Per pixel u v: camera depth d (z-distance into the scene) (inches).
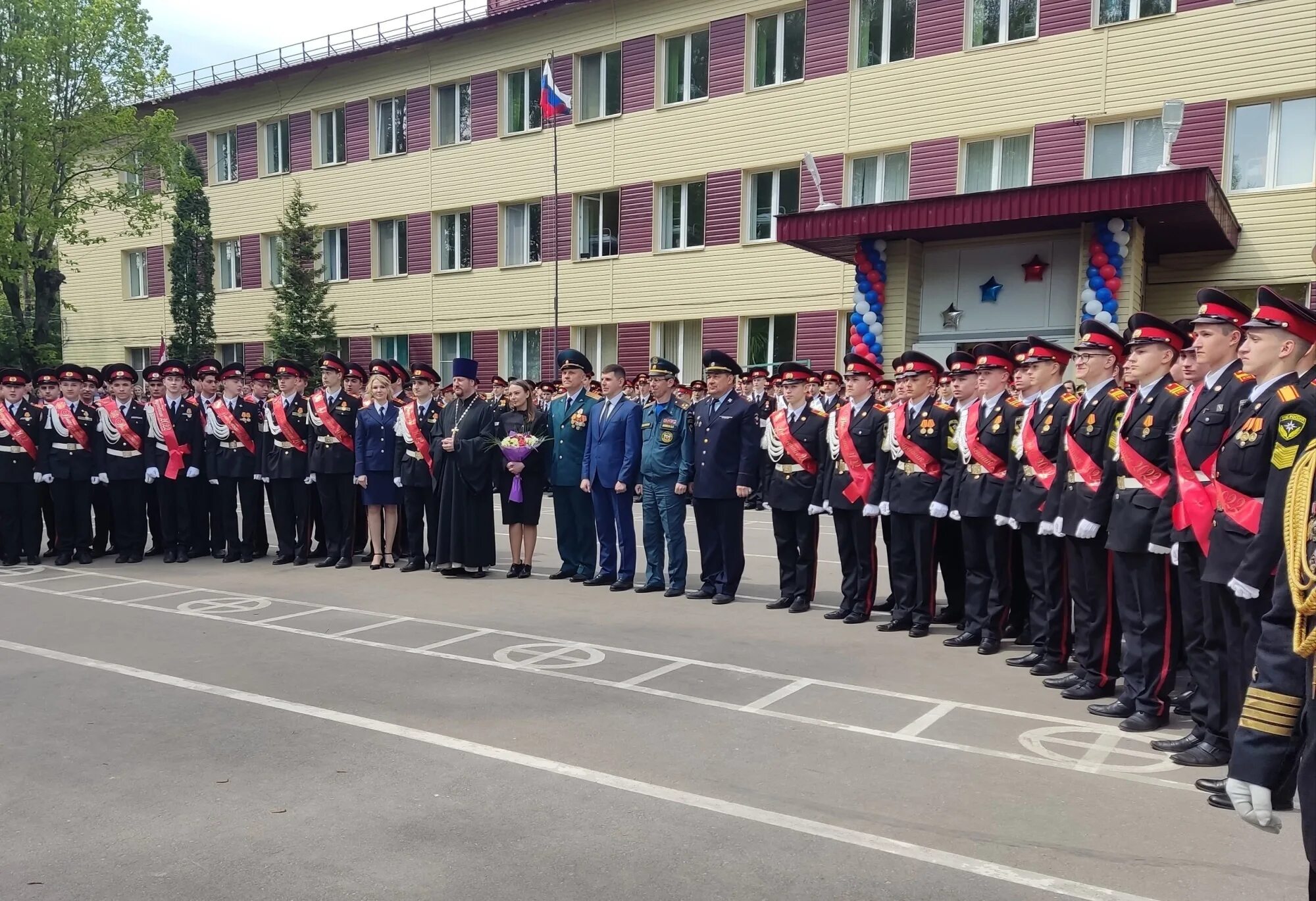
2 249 831.7
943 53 623.5
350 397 390.6
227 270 1025.5
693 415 326.6
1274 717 87.6
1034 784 165.6
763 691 217.3
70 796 157.6
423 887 128.0
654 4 740.0
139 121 916.6
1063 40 581.3
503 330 840.9
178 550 408.8
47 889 127.3
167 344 1017.5
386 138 907.4
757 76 709.3
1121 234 470.9
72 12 865.5
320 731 188.7
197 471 402.0
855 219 530.0
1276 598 91.3
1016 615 277.0
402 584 349.1
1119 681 225.0
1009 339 542.9
